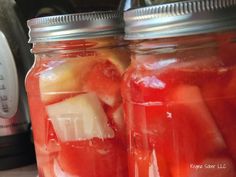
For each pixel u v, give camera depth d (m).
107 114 0.27
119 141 0.28
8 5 0.43
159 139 0.22
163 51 0.22
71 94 0.27
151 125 0.23
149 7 0.22
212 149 0.21
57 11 0.38
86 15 0.27
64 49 0.27
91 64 0.27
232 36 0.22
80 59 0.27
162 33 0.22
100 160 0.27
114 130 0.27
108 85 0.27
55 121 0.28
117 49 0.28
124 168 0.28
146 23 0.22
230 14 0.21
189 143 0.22
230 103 0.21
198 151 0.22
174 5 0.21
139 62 0.24
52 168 0.29
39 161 0.30
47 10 0.38
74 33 0.27
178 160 0.22
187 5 0.21
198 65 0.22
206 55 0.22
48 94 0.28
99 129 0.27
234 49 0.22
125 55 0.28
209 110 0.21
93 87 0.27
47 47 0.28
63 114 0.28
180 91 0.22
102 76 0.27
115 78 0.27
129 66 0.26
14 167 0.42
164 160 0.22
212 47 0.22
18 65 0.42
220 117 0.21
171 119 0.22
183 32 0.21
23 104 0.42
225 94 0.21
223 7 0.21
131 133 0.25
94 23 0.27
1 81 0.41
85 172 0.28
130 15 0.23
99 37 0.27
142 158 0.24
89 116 0.27
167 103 0.22
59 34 0.27
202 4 0.21
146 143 0.23
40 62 0.29
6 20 0.42
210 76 0.21
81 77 0.27
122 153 0.28
